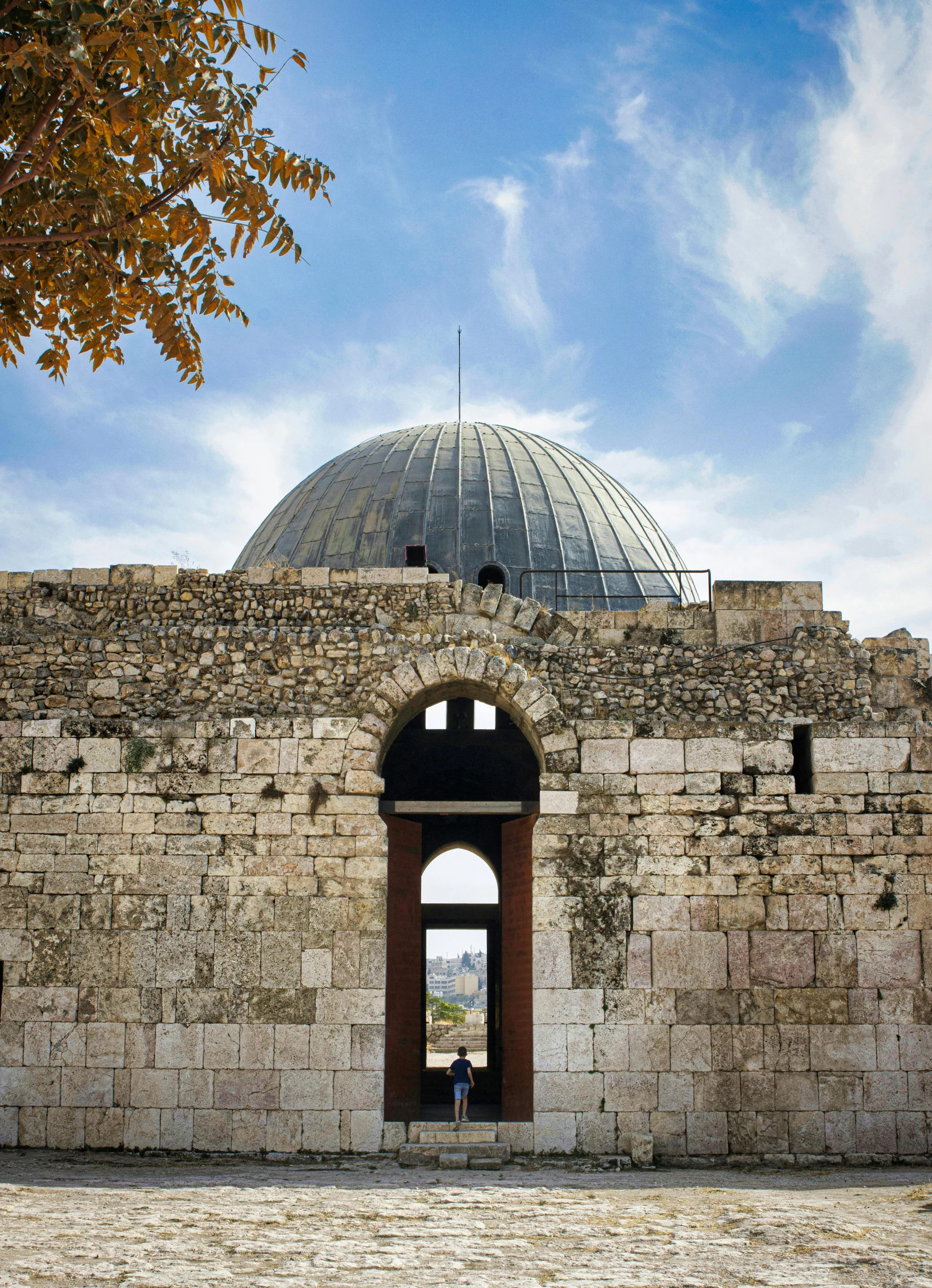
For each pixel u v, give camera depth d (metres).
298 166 12.83
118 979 18.48
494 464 30.27
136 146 12.80
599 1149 17.67
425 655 19.83
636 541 30.59
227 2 12.16
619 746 19.23
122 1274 9.20
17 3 11.47
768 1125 17.75
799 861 18.69
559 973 18.34
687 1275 9.52
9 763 19.39
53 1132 18.00
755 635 20.77
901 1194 14.25
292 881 18.75
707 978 18.27
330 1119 17.88
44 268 13.61
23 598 21.03
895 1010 18.12
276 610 20.94
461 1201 13.58
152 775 19.25
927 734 19.17
